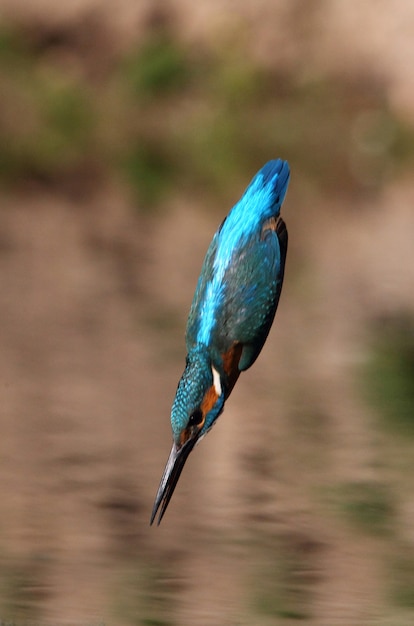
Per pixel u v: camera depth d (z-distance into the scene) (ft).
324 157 95.20
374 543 28.07
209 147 95.91
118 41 108.37
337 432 35.91
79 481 31.89
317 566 26.73
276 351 45.55
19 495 30.53
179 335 47.57
